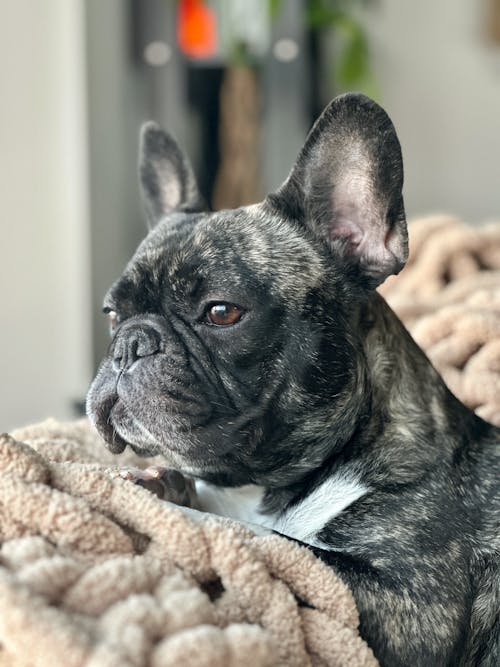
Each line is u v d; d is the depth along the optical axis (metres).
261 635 0.36
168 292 0.53
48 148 1.23
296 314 0.52
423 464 0.52
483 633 0.50
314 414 0.52
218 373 0.52
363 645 0.41
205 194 1.55
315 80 1.62
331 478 0.53
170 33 1.46
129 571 0.37
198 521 0.42
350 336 0.54
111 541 0.39
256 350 0.52
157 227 0.60
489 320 0.71
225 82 1.51
